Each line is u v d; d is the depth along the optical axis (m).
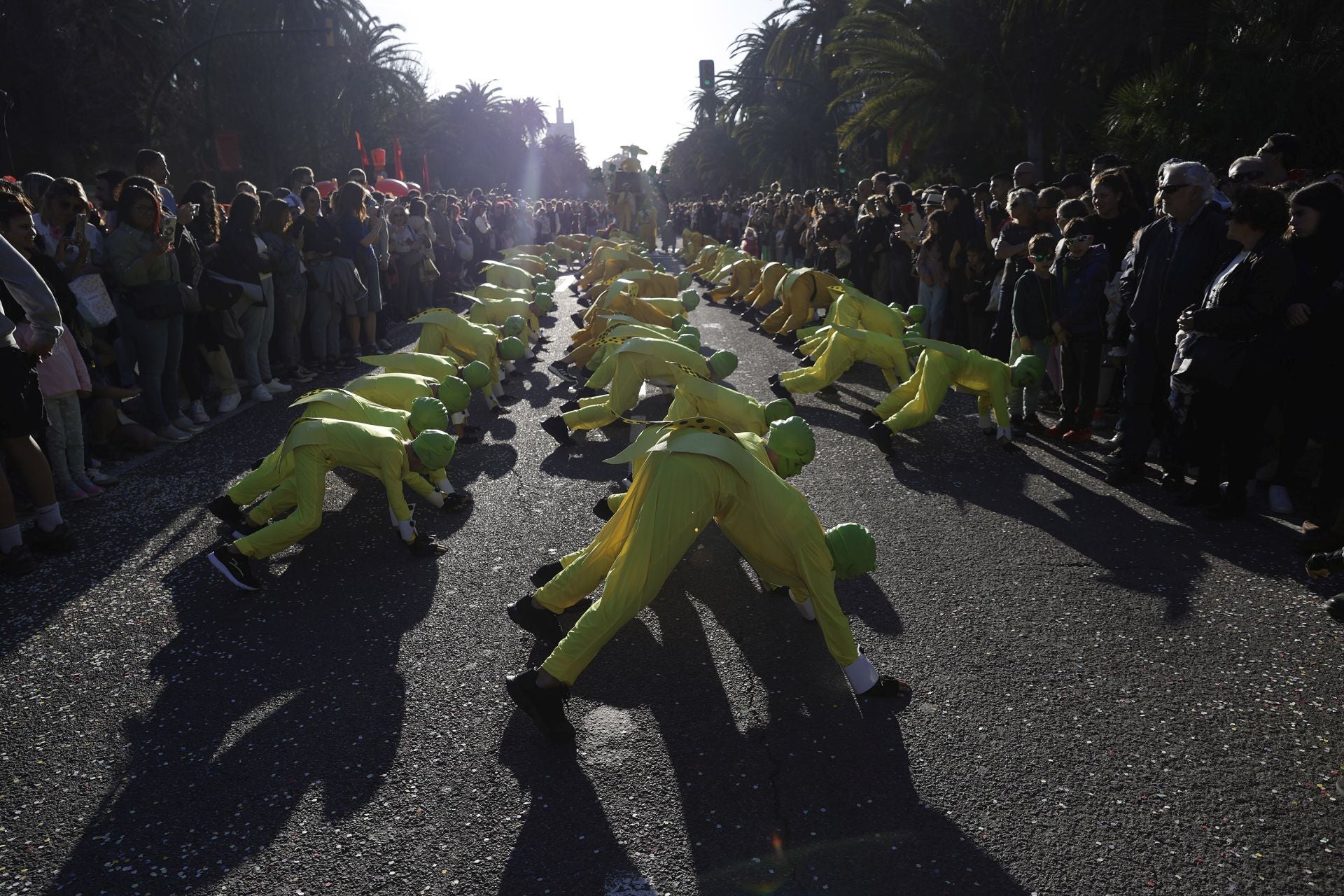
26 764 3.14
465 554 4.87
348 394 4.91
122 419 6.94
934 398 6.45
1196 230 5.27
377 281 11.34
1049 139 22.39
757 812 2.82
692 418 3.41
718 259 18.30
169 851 2.70
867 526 5.20
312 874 2.58
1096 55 19.39
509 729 3.28
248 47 37.28
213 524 5.38
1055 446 6.68
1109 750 3.08
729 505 3.31
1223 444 5.77
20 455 4.80
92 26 28.20
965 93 21.19
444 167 69.31
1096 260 6.45
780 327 11.54
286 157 39.00
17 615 4.25
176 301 6.84
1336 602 3.91
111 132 29.56
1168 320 5.38
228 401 8.24
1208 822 2.73
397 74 43.75
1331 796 2.83
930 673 3.60
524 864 2.61
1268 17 11.88
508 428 7.59
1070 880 2.52
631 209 33.53
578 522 5.33
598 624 3.07
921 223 10.95
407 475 4.99
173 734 3.29
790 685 3.55
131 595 4.45
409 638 3.96
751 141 46.97
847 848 2.65
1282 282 4.54
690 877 2.55
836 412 7.89
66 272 6.12
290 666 3.75
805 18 37.53
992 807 2.82
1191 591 4.23
